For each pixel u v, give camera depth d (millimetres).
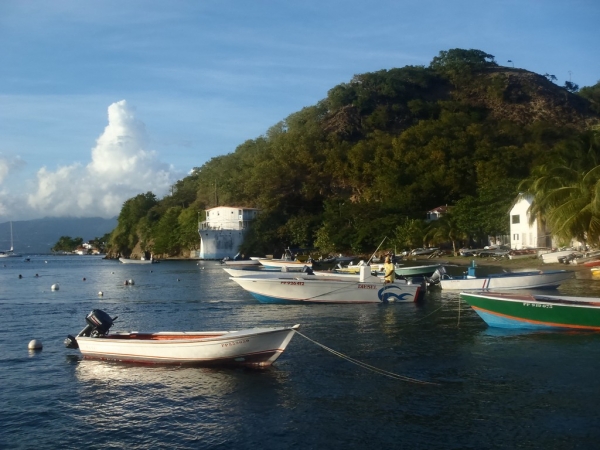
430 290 37625
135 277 69125
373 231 88125
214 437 12734
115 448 12344
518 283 34406
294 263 61438
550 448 11961
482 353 19359
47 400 15352
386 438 12531
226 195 133000
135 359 18531
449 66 182750
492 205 77250
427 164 108500
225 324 26750
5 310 33906
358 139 145500
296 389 15750
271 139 149625
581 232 43625
